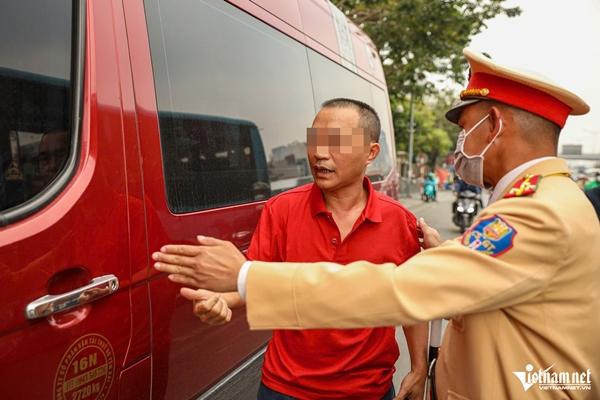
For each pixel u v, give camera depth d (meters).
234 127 2.16
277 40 2.71
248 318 1.03
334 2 9.68
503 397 1.04
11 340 1.04
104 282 1.26
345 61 3.96
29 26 1.19
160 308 1.53
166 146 1.64
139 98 1.49
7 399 1.04
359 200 1.52
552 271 0.96
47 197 1.15
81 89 1.29
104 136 1.32
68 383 1.18
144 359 1.47
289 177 2.73
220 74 2.08
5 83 1.13
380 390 1.53
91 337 1.25
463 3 10.17
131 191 1.41
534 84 1.06
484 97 1.13
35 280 1.08
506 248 0.96
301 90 2.99
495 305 0.98
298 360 1.48
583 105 1.07
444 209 16.28
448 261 0.99
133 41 1.50
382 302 0.98
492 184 1.21
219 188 2.00
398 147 20.78
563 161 1.11
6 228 1.05
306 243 1.48
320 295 1.00
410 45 10.70
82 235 1.21
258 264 1.06
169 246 1.06
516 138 1.11
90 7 1.33
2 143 1.11
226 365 2.03
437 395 1.26
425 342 1.69
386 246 1.47
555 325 1.00
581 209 1.01
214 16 2.07
